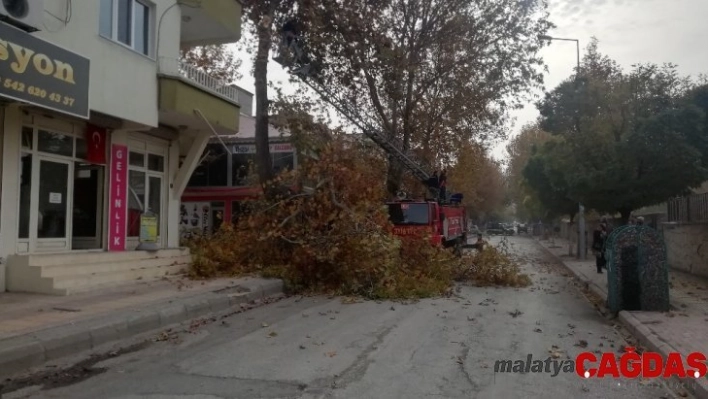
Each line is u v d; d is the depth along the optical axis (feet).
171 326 32.45
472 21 81.56
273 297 44.57
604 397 19.83
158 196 57.11
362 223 47.11
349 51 74.28
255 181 75.61
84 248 47.26
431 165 91.91
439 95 87.20
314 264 47.39
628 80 59.93
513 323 33.86
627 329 32.42
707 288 46.75
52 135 43.55
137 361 24.67
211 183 96.07
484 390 20.31
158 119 52.60
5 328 27.25
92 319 29.68
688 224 58.90
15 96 32.86
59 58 36.17
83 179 47.47
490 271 53.36
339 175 48.78
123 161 50.39
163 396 19.53
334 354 25.46
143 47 47.39
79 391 20.38
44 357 24.50
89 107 40.24
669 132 53.06
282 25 67.31
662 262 35.83
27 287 38.19
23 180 40.98
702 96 54.95
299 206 48.49
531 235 231.30
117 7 43.70
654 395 20.21
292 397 19.34
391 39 78.64
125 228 50.67
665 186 56.95
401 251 52.24
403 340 28.58
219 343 28.02
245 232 53.16
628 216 63.67
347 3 71.41
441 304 41.37
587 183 60.54
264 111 61.67
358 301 42.70
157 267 48.73
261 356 25.14
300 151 64.49
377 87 81.92
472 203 173.99
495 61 83.66
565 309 39.88
